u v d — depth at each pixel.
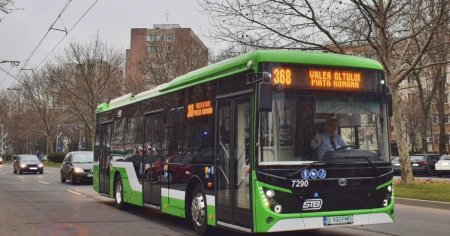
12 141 102.12
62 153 67.69
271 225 7.68
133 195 13.50
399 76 19.92
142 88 43.16
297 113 8.02
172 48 42.28
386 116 8.59
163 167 11.58
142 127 13.10
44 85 57.22
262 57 8.07
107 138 16.25
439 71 40.94
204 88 9.89
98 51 48.41
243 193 8.26
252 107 8.07
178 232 10.51
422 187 18.33
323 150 8.04
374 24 19.69
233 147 8.66
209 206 9.45
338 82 8.34
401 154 20.05
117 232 10.52
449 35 20.48
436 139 71.56
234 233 10.04
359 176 8.15
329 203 7.95
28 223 11.77
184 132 10.62
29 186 24.81
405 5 19.25
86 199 17.94
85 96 49.25
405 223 11.73
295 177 7.81
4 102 82.06
